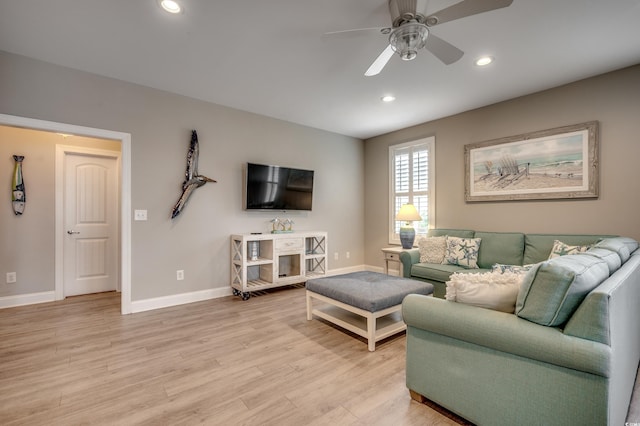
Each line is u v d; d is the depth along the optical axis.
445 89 3.39
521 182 3.56
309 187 4.70
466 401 1.49
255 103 3.85
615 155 2.96
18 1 1.98
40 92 2.78
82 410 1.65
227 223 3.97
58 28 2.29
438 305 1.59
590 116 3.10
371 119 4.48
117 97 3.17
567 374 1.19
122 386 1.88
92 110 3.03
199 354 2.31
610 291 1.19
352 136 5.46
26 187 3.55
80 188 4.03
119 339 2.57
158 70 2.98
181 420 1.58
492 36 2.38
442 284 3.37
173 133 3.53
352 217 5.48
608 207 3.00
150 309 3.37
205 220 3.78
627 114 2.90
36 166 3.62
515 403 1.33
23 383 1.91
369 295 2.46
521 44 2.50
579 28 2.28
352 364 2.16
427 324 1.61
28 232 3.56
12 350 2.36
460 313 1.49
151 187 3.38
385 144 5.26
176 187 3.55
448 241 3.75
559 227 3.32
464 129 4.14
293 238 4.18
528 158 3.51
